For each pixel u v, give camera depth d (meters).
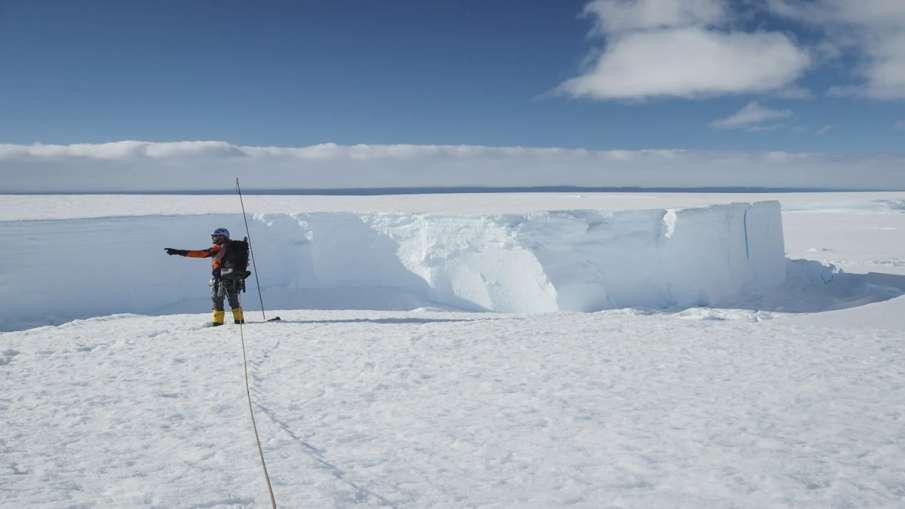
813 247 28.38
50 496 2.42
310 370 4.86
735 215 15.87
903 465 2.61
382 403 3.83
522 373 4.61
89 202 23.84
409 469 2.68
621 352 5.41
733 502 2.26
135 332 7.35
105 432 3.33
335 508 2.26
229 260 7.68
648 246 14.29
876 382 4.14
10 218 12.80
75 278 12.18
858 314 8.62
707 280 14.28
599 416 3.43
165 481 2.58
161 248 13.52
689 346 5.67
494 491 2.42
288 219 15.00
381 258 14.91
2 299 11.20
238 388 4.31
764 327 6.88
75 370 5.06
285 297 13.85
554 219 13.98
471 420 3.42
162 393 4.21
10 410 3.84
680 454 2.79
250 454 2.92
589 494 2.37
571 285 13.30
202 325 7.70
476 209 25.56
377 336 6.47
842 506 2.22
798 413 3.42
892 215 48.22
